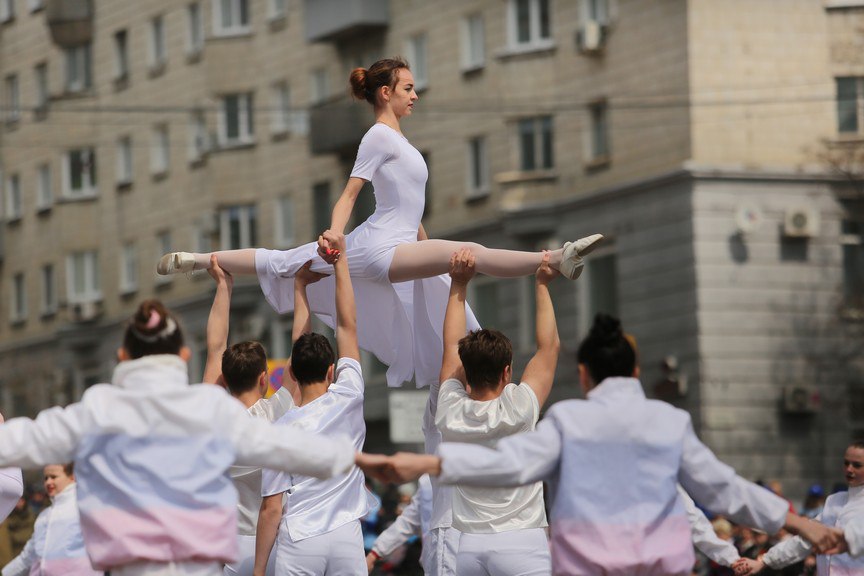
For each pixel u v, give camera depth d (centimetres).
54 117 7075
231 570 1314
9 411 7319
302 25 5781
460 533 1288
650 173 4419
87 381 7031
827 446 4288
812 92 4341
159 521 923
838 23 4366
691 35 4288
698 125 4291
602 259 4597
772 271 4291
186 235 6394
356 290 1386
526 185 4803
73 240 7012
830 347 4294
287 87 5900
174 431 934
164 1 6456
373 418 5434
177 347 958
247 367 1280
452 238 5116
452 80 5109
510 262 1229
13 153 7394
